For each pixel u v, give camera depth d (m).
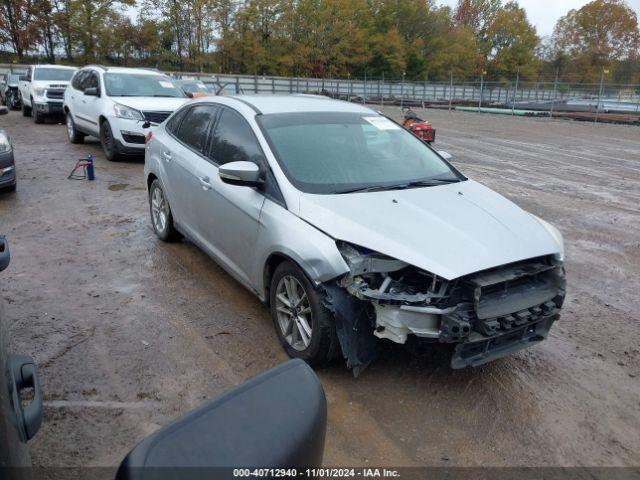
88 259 5.48
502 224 3.53
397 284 3.15
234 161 4.12
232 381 3.42
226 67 55.09
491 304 3.14
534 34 73.69
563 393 3.42
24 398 3.14
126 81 11.42
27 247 5.79
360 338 3.22
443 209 3.62
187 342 3.88
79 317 4.20
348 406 3.20
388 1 66.44
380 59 63.75
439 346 3.19
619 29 67.31
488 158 13.77
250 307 4.47
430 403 3.25
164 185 5.51
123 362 3.59
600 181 10.80
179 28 52.56
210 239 4.65
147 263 5.40
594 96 30.03
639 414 3.25
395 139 4.66
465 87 37.94
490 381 3.51
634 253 6.28
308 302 3.43
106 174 9.63
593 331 4.29
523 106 33.41
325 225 3.35
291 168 3.85
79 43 46.75
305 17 56.78
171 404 3.17
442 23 70.38
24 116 19.20
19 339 3.83
